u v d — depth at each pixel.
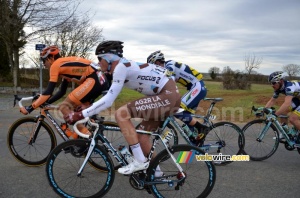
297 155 4.59
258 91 15.02
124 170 2.69
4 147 4.51
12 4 12.30
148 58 4.11
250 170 3.86
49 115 3.70
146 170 2.80
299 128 4.22
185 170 3.23
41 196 2.90
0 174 3.47
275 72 4.31
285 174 3.72
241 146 4.20
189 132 3.97
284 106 4.16
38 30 12.92
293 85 4.20
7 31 12.73
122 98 11.01
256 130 4.35
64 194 2.79
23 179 3.33
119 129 2.89
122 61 2.75
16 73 13.70
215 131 4.20
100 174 3.46
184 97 4.12
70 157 3.88
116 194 3.04
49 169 2.72
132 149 2.73
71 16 13.13
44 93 3.56
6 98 11.51
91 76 3.75
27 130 3.85
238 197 3.01
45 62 3.87
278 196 3.04
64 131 3.63
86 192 2.97
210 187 2.85
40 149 4.27
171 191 3.03
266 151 4.32
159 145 3.47
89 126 3.18
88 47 14.39
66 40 13.88
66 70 3.70
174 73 4.25
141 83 2.84
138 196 3.00
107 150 2.94
